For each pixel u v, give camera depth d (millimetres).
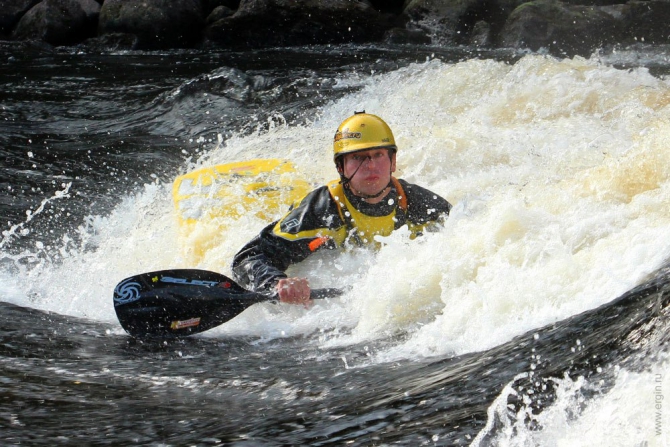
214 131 33906
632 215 12477
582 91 26219
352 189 15977
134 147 32375
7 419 9555
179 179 21469
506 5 63031
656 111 23672
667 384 6578
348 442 7969
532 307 10797
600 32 58250
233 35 64375
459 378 8953
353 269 15836
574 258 11102
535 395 7621
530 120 25469
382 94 35156
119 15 64688
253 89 38312
